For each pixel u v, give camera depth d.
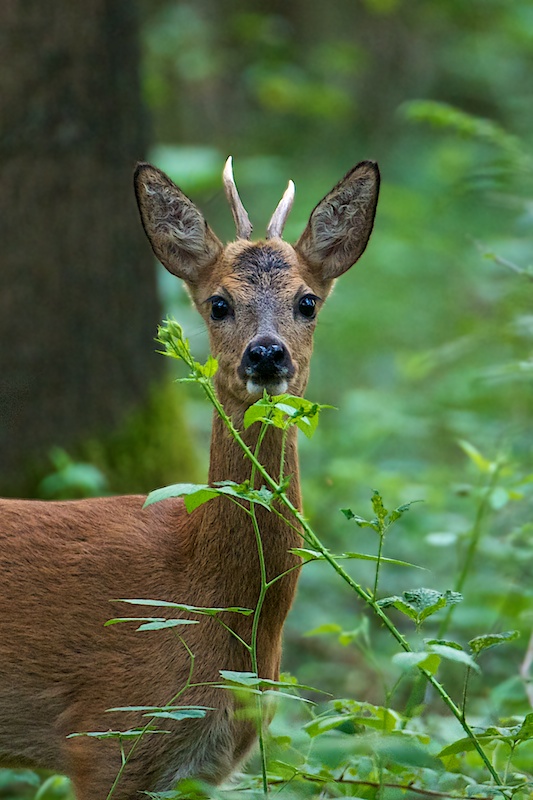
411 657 6.03
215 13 24.55
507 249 16.14
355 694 11.27
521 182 14.55
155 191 8.68
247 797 6.82
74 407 12.04
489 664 10.59
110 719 7.50
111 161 12.20
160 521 8.04
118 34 12.14
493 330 14.43
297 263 8.40
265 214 20.61
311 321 8.30
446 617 9.28
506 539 10.80
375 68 24.50
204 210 20.53
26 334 11.94
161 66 22.16
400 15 24.66
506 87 23.56
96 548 7.80
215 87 23.55
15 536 7.85
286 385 7.71
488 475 11.05
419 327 18.80
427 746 7.30
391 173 22.28
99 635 7.59
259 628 7.70
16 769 8.09
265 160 19.67
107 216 12.18
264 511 7.68
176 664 7.50
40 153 11.93
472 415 14.70
